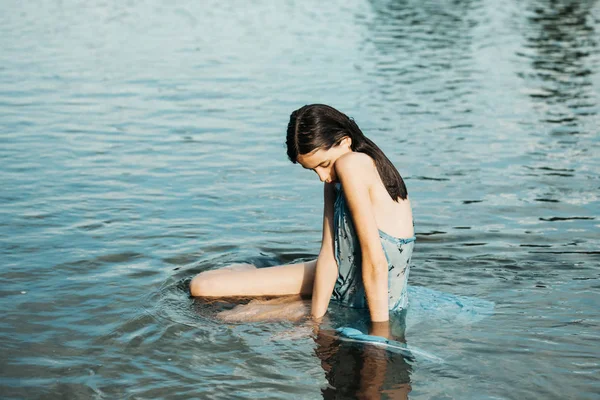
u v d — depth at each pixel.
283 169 7.22
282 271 4.51
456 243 5.30
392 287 4.21
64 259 4.89
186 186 6.63
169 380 3.43
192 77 11.42
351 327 4.03
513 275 4.72
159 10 19.12
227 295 4.43
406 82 11.27
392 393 3.34
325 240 4.32
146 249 5.13
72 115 9.09
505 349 3.74
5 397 3.27
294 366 3.58
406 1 21.55
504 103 10.00
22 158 7.30
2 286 4.43
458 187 6.64
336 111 4.10
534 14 18.94
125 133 8.39
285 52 13.66
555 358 3.65
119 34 15.25
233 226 5.66
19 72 11.38
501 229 5.58
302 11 19.38
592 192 6.48
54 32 15.22
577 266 4.85
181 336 3.88
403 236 4.20
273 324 4.07
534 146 7.99
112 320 4.03
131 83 10.91
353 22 17.48
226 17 18.09
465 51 13.90
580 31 16.30
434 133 8.49
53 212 5.82
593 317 4.09
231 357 3.66
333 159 4.10
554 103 10.01
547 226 5.64
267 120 9.07
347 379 3.46
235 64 12.48
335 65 12.49
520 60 13.06
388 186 4.17
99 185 6.57
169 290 4.48
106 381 3.41
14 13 17.72
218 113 9.39
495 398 3.30
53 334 3.86
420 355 3.69
